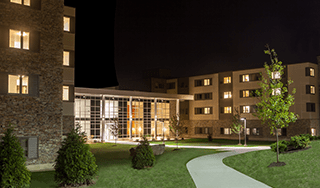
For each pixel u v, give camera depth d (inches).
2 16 753.6
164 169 735.1
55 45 834.2
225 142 1750.7
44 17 821.2
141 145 781.9
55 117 815.7
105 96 1862.7
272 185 533.3
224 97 2162.9
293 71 1827.0
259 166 674.8
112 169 749.3
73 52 1214.9
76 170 522.6
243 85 2053.4
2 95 735.1
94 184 563.2
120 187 568.4
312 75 1797.5
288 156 707.4
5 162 448.1
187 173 654.5
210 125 2236.7
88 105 1801.2
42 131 788.0
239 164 745.0
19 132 750.5
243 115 2038.6
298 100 1796.3
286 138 1838.1
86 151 542.9
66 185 534.3
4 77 747.4
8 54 754.8
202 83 2314.2
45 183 588.1
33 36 801.6
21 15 783.1
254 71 2000.5
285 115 646.5
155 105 2107.5
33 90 792.3
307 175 536.1
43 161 781.3
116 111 1956.2
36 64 796.0
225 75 2166.6
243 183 535.5
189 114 2385.6
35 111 782.5
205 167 725.3
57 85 828.0
